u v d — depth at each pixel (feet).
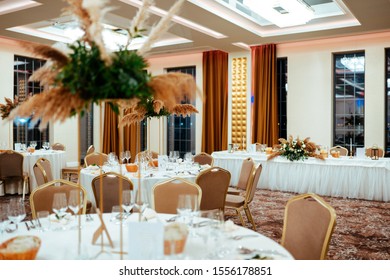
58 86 6.00
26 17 21.85
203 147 33.04
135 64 5.95
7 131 29.71
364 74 27.73
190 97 6.11
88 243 6.79
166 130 36.50
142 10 6.44
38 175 15.51
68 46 6.09
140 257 5.71
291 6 21.20
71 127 34.99
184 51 32.76
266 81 30.37
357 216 18.12
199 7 20.10
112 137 37.19
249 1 20.59
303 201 8.12
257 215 18.37
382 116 26.78
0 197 22.74
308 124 29.45
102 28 5.56
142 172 16.26
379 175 21.26
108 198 13.07
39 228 7.48
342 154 25.72
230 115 32.65
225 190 13.99
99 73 5.78
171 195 10.92
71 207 7.69
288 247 8.09
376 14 21.35
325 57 28.63
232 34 26.27
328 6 24.53
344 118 28.81
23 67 31.58
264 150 26.58
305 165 23.38
